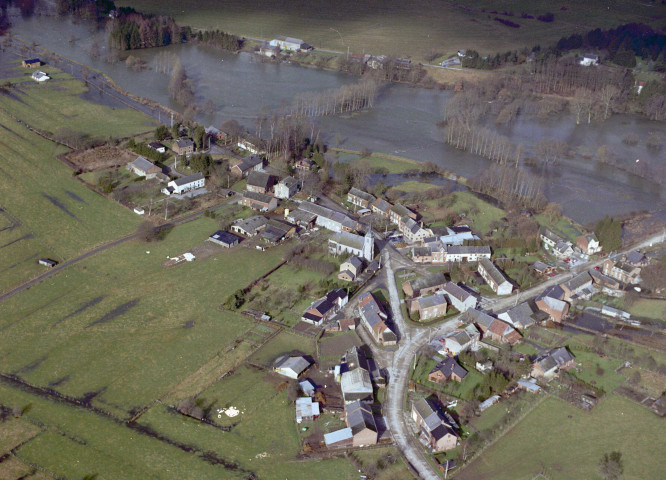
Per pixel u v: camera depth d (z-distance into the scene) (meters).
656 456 176.62
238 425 183.25
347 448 176.88
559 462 174.25
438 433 175.25
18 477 163.88
